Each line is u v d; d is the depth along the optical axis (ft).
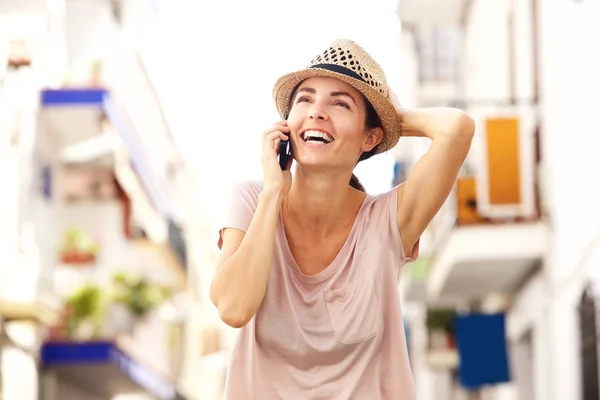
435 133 12.53
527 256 57.21
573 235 49.55
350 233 12.55
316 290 12.39
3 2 67.77
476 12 78.69
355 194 12.92
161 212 111.24
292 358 12.32
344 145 12.28
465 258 57.88
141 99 112.37
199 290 172.35
